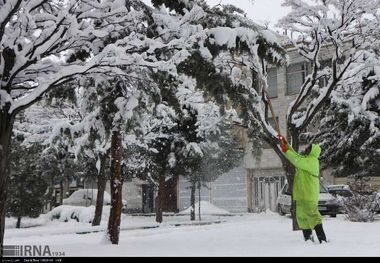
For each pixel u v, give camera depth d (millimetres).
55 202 29703
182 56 8305
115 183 9328
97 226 17625
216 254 7059
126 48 8242
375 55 15594
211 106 20531
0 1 7320
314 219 8172
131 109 8727
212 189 34094
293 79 30812
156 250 7703
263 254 6938
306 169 8109
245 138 27156
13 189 20812
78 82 9672
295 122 13312
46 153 21703
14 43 7555
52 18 7992
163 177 21688
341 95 19984
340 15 13180
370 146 19844
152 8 9680
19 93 8469
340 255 6605
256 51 9969
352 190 15336
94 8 8328
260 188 32344
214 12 9750
